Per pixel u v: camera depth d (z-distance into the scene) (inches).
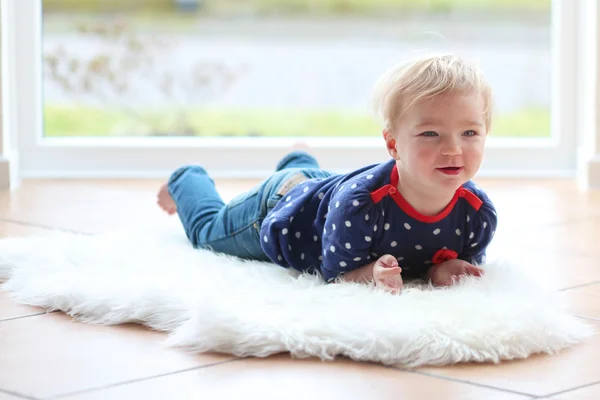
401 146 56.4
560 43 128.9
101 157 128.5
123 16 208.1
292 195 63.8
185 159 128.9
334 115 212.7
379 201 57.3
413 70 56.5
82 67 165.6
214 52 209.8
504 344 47.9
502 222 92.7
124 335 51.8
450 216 58.7
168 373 45.2
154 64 180.5
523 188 118.6
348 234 57.2
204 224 72.2
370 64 223.6
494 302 51.6
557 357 48.1
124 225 89.4
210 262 65.6
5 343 50.3
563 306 58.0
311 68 217.5
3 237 82.4
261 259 68.2
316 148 128.2
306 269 62.9
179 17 222.1
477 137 56.0
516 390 42.9
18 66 126.3
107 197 108.3
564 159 130.7
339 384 43.6
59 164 128.5
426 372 45.5
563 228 88.8
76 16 182.2
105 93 170.1
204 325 48.5
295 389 42.9
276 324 48.5
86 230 86.9
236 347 47.9
